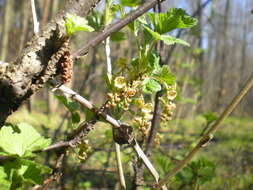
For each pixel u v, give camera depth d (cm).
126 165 50
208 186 69
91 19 29
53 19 20
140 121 24
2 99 20
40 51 20
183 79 96
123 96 23
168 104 26
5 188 21
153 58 24
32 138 25
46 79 20
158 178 24
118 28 22
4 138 24
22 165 22
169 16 24
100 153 84
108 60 28
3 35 188
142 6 22
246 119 309
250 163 92
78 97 22
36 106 218
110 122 23
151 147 33
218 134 196
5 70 20
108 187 66
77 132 23
